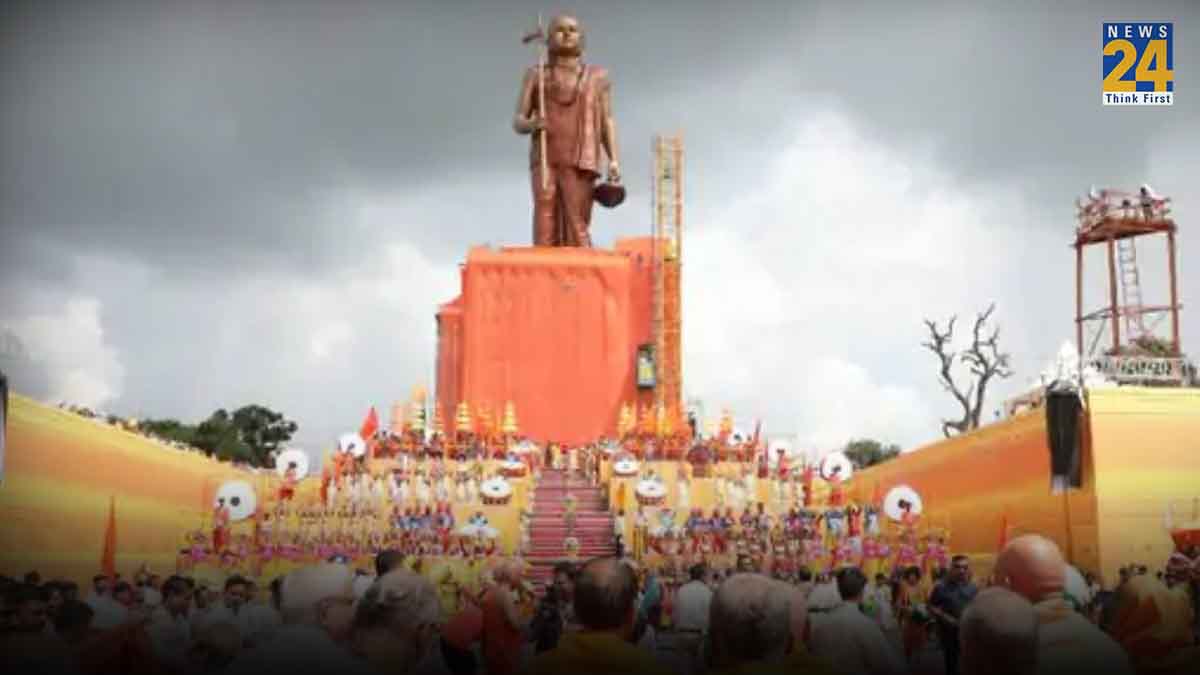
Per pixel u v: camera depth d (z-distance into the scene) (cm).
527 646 1716
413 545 3519
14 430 2358
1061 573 665
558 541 3719
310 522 3656
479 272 5059
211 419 6694
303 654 575
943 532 3269
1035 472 2866
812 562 3234
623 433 4831
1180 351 3186
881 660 905
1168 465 2634
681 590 1498
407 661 602
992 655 512
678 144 5419
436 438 4700
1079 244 3391
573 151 5075
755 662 546
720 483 4119
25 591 985
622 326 5072
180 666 1035
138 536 2980
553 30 5100
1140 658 802
